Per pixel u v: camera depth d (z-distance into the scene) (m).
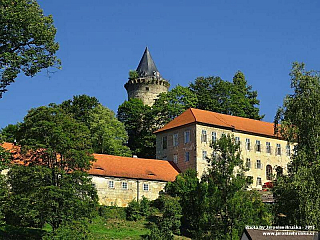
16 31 48.75
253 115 115.88
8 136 85.69
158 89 121.50
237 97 113.81
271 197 73.19
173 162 89.88
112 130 99.50
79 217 53.09
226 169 48.00
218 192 46.75
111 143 96.56
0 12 47.38
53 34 51.88
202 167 86.62
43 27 50.75
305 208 45.91
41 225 61.69
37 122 55.19
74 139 56.47
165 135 93.06
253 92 122.56
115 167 78.94
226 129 91.88
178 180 75.19
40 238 56.16
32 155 56.19
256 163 94.88
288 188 48.19
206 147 88.06
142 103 114.19
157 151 93.94
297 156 50.03
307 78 51.88
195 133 87.50
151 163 84.94
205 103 110.75
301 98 51.31
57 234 49.03
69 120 57.66
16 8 48.72
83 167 56.62
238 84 122.88
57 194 51.97
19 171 53.19
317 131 50.22
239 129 93.31
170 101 108.12
